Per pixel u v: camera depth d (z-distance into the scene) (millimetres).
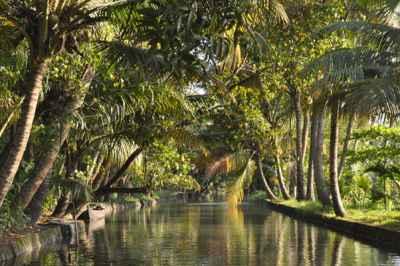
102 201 40125
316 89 21578
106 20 12711
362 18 25375
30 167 19938
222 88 21656
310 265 14844
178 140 24531
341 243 19422
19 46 14898
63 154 24062
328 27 20359
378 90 18469
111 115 20391
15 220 17531
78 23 12648
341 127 38969
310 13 22781
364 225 20797
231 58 14086
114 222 30125
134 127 23641
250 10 12000
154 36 11992
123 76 17891
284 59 23047
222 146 38719
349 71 19875
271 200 46125
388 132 27812
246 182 43906
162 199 68750
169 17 11695
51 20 12188
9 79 15383
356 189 30344
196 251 17812
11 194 18625
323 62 20125
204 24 11844
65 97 18250
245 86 26281
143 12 11773
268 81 25453
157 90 19312
